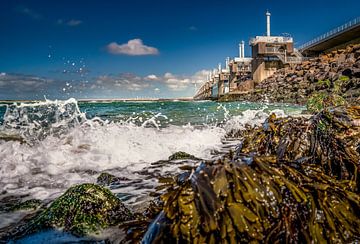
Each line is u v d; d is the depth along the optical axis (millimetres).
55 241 3088
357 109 3484
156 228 2125
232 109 23188
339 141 3113
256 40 61969
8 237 3244
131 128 10125
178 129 11180
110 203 3537
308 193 2248
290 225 2053
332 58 43469
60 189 5051
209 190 2051
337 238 2170
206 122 14227
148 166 6387
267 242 1973
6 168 6098
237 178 2111
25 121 11656
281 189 2158
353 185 2746
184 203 2025
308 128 3443
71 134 9023
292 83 42438
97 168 6270
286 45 60406
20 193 4848
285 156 3324
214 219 1959
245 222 1969
